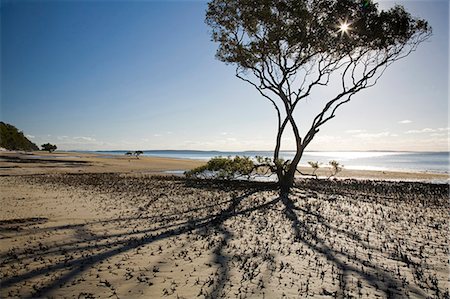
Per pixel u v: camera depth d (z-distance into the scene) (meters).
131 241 9.57
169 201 17.72
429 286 6.71
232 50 22.56
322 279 6.92
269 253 8.55
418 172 47.69
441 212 15.54
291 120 22.44
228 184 26.38
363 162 106.94
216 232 10.67
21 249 8.75
